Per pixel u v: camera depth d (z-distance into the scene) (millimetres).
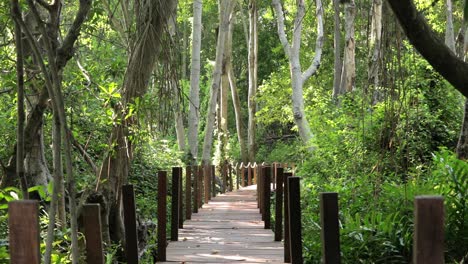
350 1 24344
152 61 9000
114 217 9938
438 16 29391
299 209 7191
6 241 5996
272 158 35906
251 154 37500
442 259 2695
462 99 15672
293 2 34125
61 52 7270
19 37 5129
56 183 4906
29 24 9391
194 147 25125
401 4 5820
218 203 16781
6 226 7820
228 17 27719
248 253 9117
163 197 8734
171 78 8430
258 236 10656
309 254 8711
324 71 38344
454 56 6148
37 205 3012
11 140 10844
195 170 14398
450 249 7953
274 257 8820
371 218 8602
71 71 9805
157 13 8844
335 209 4395
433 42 6066
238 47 48719
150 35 8844
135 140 9352
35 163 10414
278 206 10055
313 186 14102
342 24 37062
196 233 11031
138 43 8664
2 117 10805
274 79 34906
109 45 11125
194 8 25766
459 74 6172
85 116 11195
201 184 15594
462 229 7996
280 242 10023
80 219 9070
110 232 9969
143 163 18109
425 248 2701
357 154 12352
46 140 11828
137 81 8898
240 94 51625
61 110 4789
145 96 8797
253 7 36031
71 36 7258
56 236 7238
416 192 8773
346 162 13711
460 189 8297
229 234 10906
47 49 4844
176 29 8703
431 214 2701
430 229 2701
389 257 7980
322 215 4418
